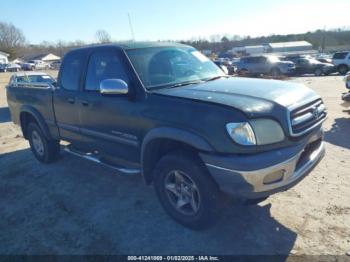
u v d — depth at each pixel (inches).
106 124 149.6
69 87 172.7
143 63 142.3
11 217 149.3
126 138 141.2
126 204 152.3
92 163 212.1
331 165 185.8
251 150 102.0
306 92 127.3
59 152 217.2
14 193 175.0
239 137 101.7
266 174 102.7
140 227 132.3
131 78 136.1
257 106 106.0
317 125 121.9
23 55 3703.3
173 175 127.6
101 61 152.6
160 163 127.7
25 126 228.8
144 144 128.2
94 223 138.1
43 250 122.6
